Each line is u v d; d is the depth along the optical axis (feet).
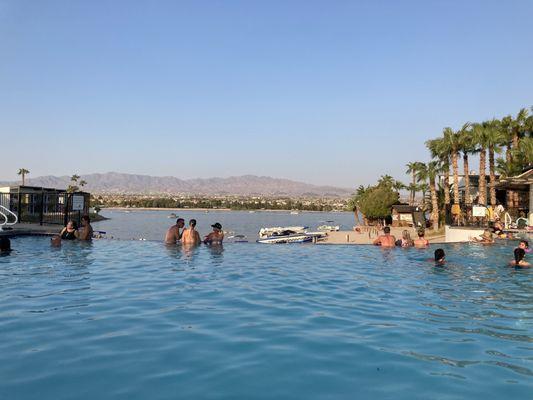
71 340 18.07
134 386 13.65
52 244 54.75
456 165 141.69
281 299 26.99
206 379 14.28
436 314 23.47
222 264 43.01
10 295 26.91
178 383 13.93
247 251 54.95
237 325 20.74
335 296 28.22
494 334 19.70
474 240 68.23
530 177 99.71
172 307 24.26
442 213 186.60
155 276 34.96
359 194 289.12
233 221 447.83
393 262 46.14
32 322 20.72
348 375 14.73
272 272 38.65
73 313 22.54
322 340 18.52
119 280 32.83
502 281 34.42
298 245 62.34
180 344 17.74
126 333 19.16
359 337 19.03
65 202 76.89
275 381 14.19
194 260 45.19
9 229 67.51
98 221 404.98
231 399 12.86
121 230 277.03
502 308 24.95
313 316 22.74
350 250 57.88
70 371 14.76
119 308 23.82
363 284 32.86
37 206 107.55
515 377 14.64
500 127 147.43
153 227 314.14
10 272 35.91
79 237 60.54
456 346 17.88
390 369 15.29
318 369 15.24
